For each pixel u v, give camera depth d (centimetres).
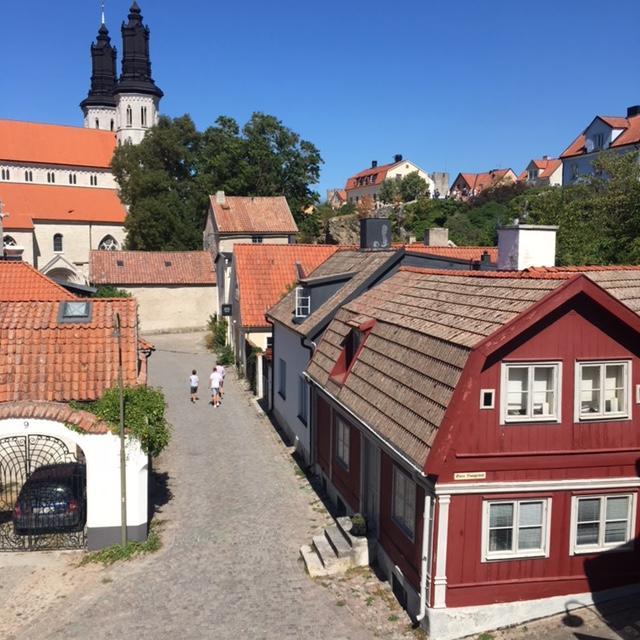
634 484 1166
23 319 1734
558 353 1127
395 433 1214
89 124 10125
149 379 3494
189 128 7569
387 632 1148
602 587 1175
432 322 1359
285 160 7000
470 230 6475
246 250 3497
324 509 1734
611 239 3070
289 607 1248
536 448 1125
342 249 3000
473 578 1120
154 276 5169
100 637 1170
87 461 1505
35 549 1519
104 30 10062
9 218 6812
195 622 1208
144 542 1533
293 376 2283
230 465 2106
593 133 6397
